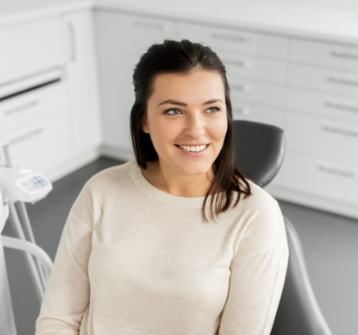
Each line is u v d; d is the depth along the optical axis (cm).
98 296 120
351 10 306
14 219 152
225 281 114
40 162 314
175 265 115
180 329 116
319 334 117
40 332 124
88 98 337
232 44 291
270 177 155
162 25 306
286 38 275
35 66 296
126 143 348
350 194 288
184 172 117
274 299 113
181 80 110
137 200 122
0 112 282
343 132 278
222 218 116
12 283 240
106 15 321
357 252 266
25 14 279
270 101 293
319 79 274
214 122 112
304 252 266
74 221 126
